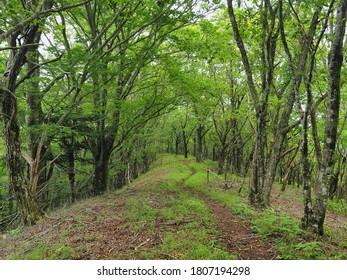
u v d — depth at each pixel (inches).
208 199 479.2
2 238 335.9
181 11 410.0
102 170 604.7
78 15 472.7
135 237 256.7
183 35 513.3
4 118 355.3
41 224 340.5
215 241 245.6
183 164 1171.9
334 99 249.9
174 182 661.9
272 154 415.2
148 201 406.0
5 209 579.2
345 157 649.0
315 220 272.7
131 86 550.6
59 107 492.7
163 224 296.0
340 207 511.2
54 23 413.1
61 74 394.6
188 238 246.7
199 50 459.2
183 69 592.7
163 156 1652.3
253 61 569.0
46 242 260.4
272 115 499.5
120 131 635.5
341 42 240.4
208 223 300.7
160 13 394.9
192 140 1699.1
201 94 549.6
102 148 590.6
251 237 269.0
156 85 536.7
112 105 495.2
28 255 234.4
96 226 290.4
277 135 413.7
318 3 240.2
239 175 906.1
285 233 267.6
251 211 363.6
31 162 379.2
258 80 524.4
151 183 629.9
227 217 349.4
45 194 530.3
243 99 832.3
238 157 1015.0
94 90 428.5
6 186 579.2
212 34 470.6
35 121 467.2
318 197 271.4
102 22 433.7
